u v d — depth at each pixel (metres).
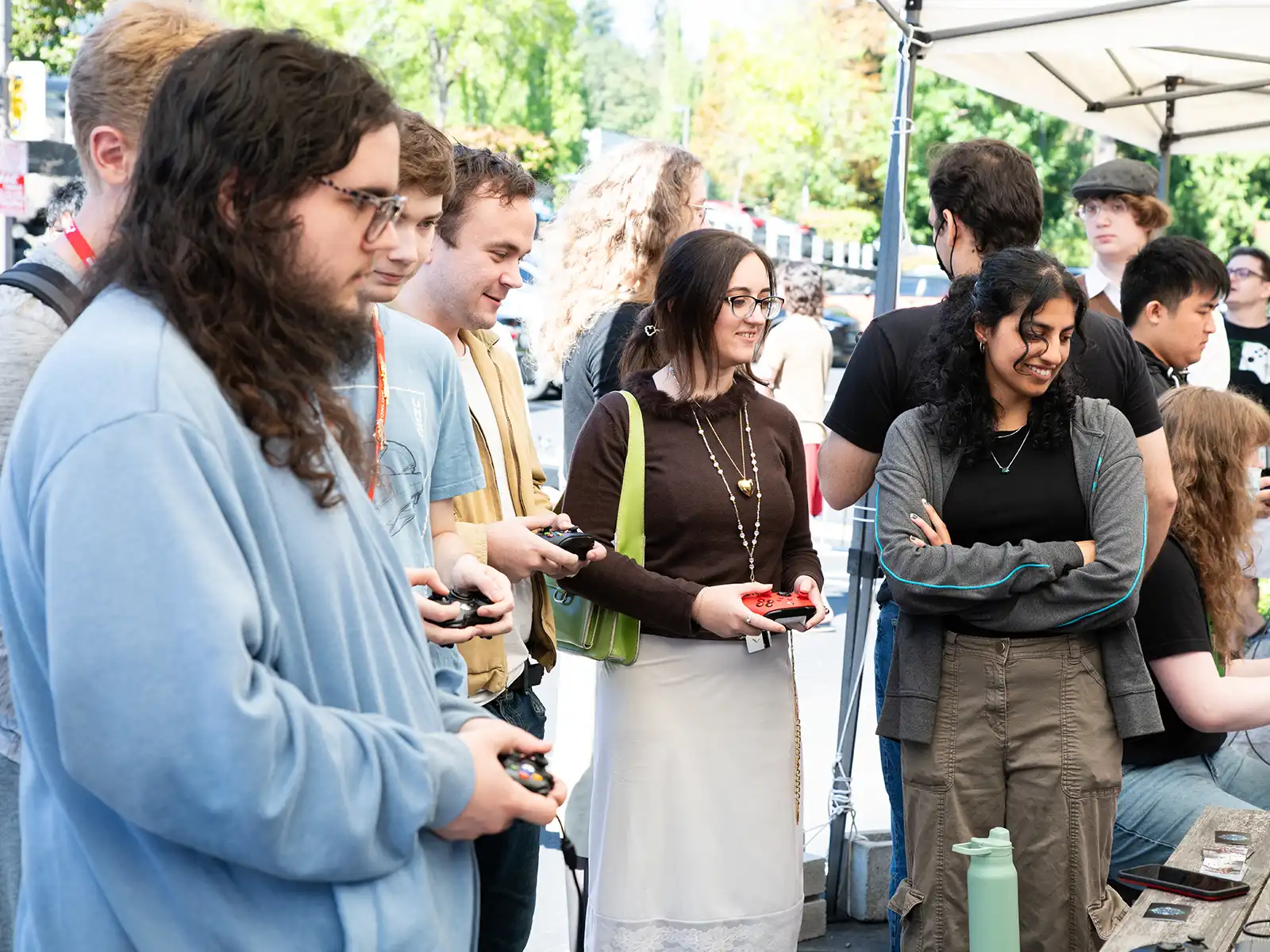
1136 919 2.18
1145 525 2.77
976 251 3.15
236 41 1.28
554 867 4.25
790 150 26.91
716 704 2.85
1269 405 6.42
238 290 1.25
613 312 3.39
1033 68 5.67
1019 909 2.80
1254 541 3.60
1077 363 2.97
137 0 1.70
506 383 2.80
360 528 1.41
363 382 2.06
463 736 1.44
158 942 1.27
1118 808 3.20
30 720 1.28
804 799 4.84
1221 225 24.16
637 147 3.57
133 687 1.15
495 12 23.95
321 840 1.24
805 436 8.45
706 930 2.83
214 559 1.19
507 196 2.62
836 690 6.61
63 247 1.72
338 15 21.00
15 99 5.79
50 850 1.32
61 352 1.23
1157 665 3.11
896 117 4.04
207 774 1.17
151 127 1.29
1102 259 5.17
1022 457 2.82
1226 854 2.47
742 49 26.94
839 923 3.99
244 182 1.24
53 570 1.16
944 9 4.02
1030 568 2.70
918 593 2.74
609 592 2.76
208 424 1.23
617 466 2.88
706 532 2.87
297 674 1.30
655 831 2.83
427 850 1.41
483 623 2.04
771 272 2.93
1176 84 6.30
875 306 4.08
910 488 2.83
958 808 2.79
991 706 2.78
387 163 1.32
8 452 1.24
